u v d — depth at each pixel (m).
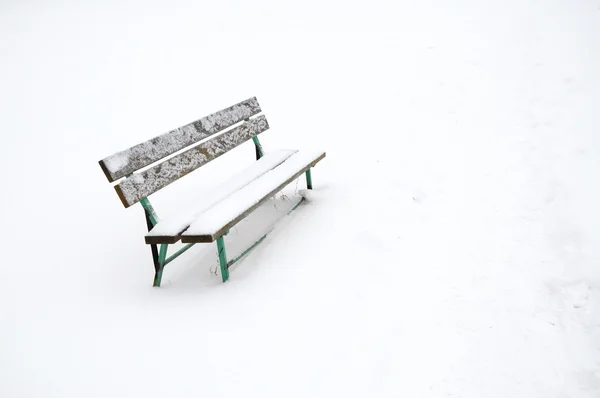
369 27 8.49
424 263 3.03
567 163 3.78
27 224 4.36
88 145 6.33
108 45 10.68
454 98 5.51
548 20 6.68
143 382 2.26
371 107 5.89
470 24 7.38
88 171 5.60
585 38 5.91
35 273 3.42
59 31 12.37
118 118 7.07
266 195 3.19
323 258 3.20
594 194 3.34
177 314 2.75
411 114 5.45
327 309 2.69
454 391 2.12
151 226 2.99
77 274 3.36
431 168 4.22
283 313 2.68
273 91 7.02
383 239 3.32
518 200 3.51
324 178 4.50
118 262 3.49
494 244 3.12
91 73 9.15
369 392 2.13
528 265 2.88
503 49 6.29
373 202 3.86
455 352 2.33
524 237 3.13
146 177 2.95
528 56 5.91
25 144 6.56
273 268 3.15
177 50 9.53
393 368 2.25
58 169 5.72
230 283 3.02
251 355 2.38
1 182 5.47
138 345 2.52
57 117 7.40
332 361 2.32
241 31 9.78
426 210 3.62
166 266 3.37
